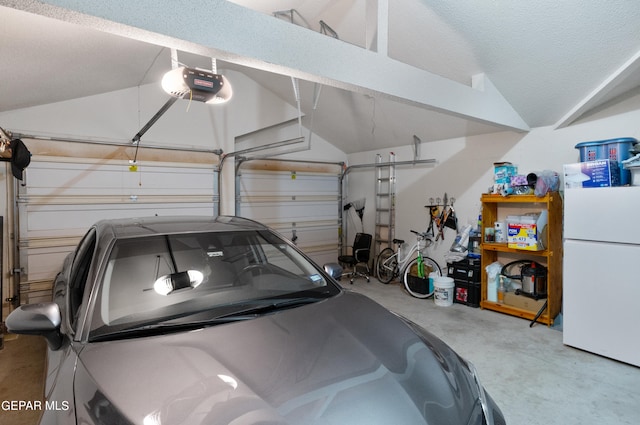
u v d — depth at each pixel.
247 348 1.25
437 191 5.23
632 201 2.71
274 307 1.61
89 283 1.53
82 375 1.12
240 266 1.87
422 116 4.69
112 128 4.38
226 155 5.13
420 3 2.85
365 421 0.98
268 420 0.94
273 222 5.87
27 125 3.89
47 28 2.24
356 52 2.31
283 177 5.97
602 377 2.59
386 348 1.34
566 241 3.10
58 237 4.08
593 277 2.93
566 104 3.57
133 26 1.50
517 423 2.07
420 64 3.61
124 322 1.39
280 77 4.97
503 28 2.86
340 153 6.75
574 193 3.03
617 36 2.66
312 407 1.00
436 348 1.47
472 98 3.31
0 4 1.33
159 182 4.71
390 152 5.92
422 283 4.76
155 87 4.66
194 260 1.79
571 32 2.74
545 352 3.01
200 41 1.67
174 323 1.41
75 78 3.45
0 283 3.22
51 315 1.41
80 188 4.20
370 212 6.39
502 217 4.46
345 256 5.84
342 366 1.19
